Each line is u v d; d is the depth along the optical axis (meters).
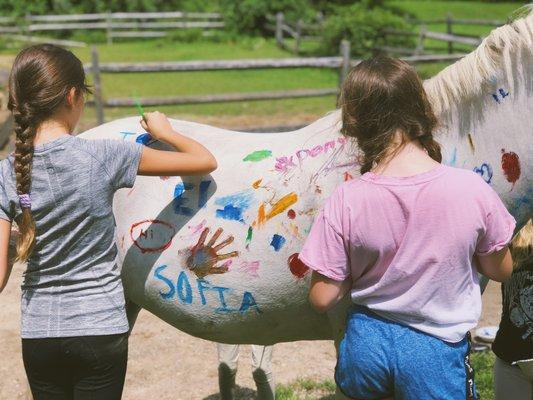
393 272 1.82
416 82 1.82
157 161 2.16
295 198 2.28
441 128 2.25
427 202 1.78
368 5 24.41
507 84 2.18
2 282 2.03
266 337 2.48
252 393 3.71
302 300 2.32
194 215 2.37
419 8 31.80
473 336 4.18
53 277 2.09
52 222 2.05
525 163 2.21
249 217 2.31
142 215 2.43
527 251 2.37
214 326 2.45
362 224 1.81
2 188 2.07
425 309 1.82
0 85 8.51
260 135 2.52
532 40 2.15
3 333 4.33
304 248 1.89
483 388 3.54
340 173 2.24
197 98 8.89
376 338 1.85
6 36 21.56
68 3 22.91
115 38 22.38
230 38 22.17
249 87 13.61
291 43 21.09
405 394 1.84
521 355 2.43
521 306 2.42
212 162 2.24
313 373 3.89
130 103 8.66
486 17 28.42
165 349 4.19
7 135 7.24
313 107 11.90
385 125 1.81
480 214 1.79
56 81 2.02
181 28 22.67
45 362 2.11
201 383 3.82
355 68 1.86
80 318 2.07
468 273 1.83
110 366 2.12
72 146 2.05
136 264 2.43
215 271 2.34
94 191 2.05
